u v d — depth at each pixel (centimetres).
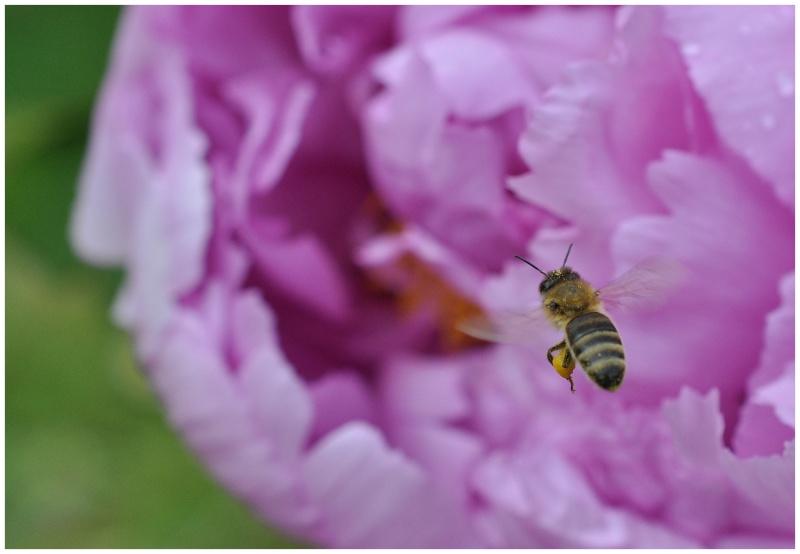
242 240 27
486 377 27
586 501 25
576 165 24
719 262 24
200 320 26
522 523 26
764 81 24
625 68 24
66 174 29
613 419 25
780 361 23
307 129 27
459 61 26
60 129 29
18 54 28
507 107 26
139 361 27
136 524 28
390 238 27
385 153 26
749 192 24
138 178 27
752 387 24
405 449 27
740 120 24
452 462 27
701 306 24
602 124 24
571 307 23
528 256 26
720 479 24
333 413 27
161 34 27
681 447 24
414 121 26
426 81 25
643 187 24
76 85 28
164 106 27
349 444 26
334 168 28
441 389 27
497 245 26
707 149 24
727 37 24
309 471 26
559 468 25
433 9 26
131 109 27
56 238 29
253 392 26
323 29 27
